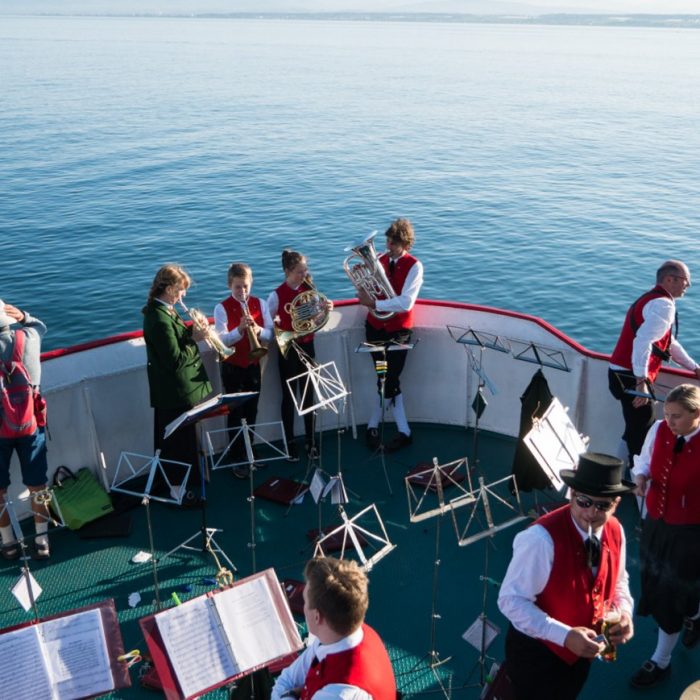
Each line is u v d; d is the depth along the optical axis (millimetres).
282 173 28125
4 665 3170
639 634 4680
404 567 5223
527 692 3373
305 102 49062
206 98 49812
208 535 5297
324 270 18438
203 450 5969
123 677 3270
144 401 6070
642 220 22562
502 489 6125
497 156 32344
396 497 6020
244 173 28000
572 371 6137
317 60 96250
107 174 27266
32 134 34406
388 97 53469
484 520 5738
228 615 3340
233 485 6203
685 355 5688
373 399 6922
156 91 53406
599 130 40344
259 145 33562
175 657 3213
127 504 5840
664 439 4137
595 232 21359
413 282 6262
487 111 47250
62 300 16359
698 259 19188
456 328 6660
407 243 6305
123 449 6035
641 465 4348
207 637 3275
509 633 3465
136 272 17969
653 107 52031
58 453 5723
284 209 23297
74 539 5508
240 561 5281
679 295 5387
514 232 21297
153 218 22094
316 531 5535
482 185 26859
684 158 32438
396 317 6305
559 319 15891
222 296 16828
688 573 4051
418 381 6910
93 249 19375
